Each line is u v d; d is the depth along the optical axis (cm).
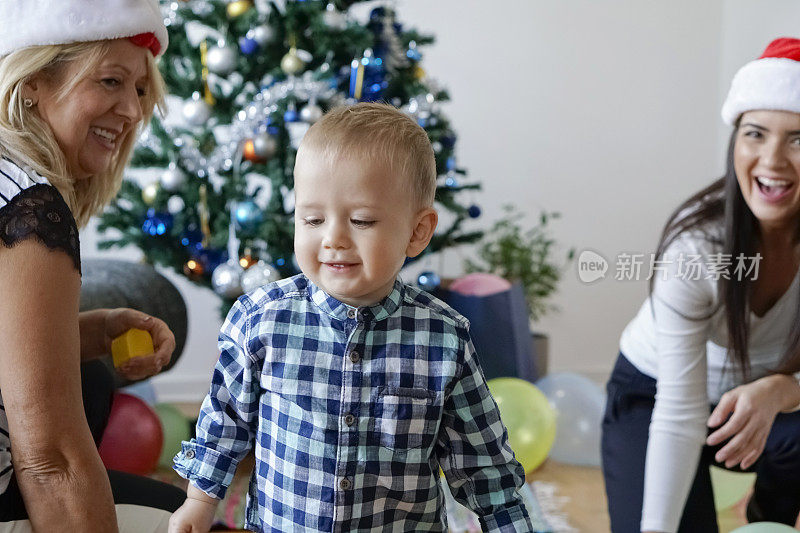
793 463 163
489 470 104
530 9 379
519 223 386
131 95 119
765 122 143
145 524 124
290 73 254
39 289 97
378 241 93
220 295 262
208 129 270
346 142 93
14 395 96
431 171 100
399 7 373
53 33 108
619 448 171
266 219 255
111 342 149
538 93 382
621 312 385
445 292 308
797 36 308
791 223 147
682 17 382
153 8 120
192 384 363
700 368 149
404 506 103
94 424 154
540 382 284
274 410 101
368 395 100
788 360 152
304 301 102
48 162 110
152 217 263
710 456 167
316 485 99
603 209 388
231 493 240
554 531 226
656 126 386
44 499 97
